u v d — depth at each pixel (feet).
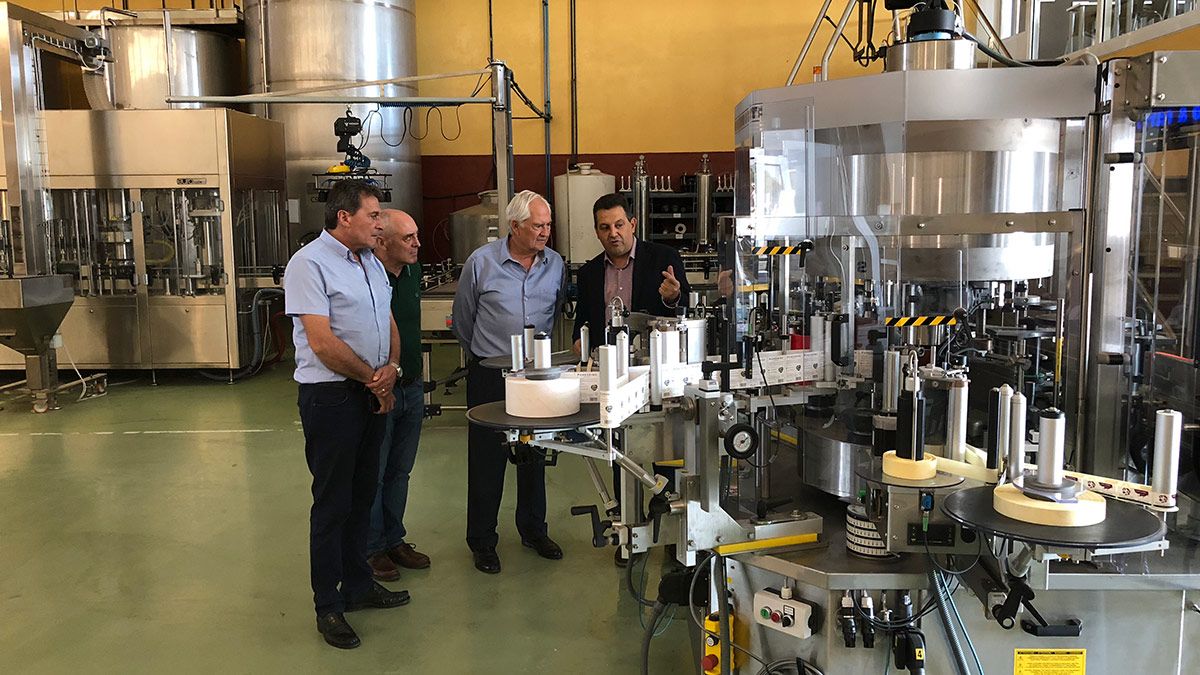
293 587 9.98
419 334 10.19
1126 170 6.27
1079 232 6.48
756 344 6.48
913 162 6.37
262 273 23.36
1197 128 6.28
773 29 26.20
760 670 6.52
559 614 9.25
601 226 10.01
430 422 17.49
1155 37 10.01
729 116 26.71
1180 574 5.54
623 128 26.94
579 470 14.14
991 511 4.74
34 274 19.25
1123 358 6.51
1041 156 6.41
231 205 21.40
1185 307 6.45
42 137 20.58
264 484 13.67
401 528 10.43
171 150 21.17
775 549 6.23
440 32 26.76
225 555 10.90
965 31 6.92
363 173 21.13
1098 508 4.54
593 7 26.53
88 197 21.72
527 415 5.96
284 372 23.12
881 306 6.67
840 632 5.94
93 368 21.93
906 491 5.37
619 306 8.45
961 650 5.77
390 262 9.73
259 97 15.42
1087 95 6.32
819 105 6.73
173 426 17.39
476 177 27.27
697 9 26.32
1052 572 5.57
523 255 10.11
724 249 8.00
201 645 8.65
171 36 24.07
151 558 10.81
